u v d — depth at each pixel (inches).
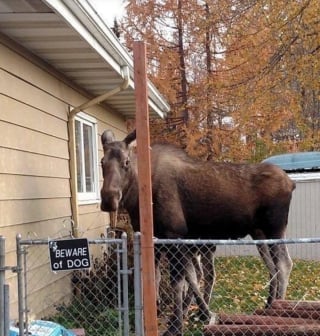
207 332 215.2
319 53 487.5
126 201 256.7
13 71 248.4
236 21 509.7
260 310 231.6
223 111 773.3
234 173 285.6
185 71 822.5
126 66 327.6
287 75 506.6
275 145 739.4
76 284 309.3
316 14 467.2
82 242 170.7
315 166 534.6
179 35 812.0
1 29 236.4
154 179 267.7
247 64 560.4
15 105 249.1
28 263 258.2
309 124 702.5
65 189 323.6
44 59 292.2
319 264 466.9
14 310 231.9
